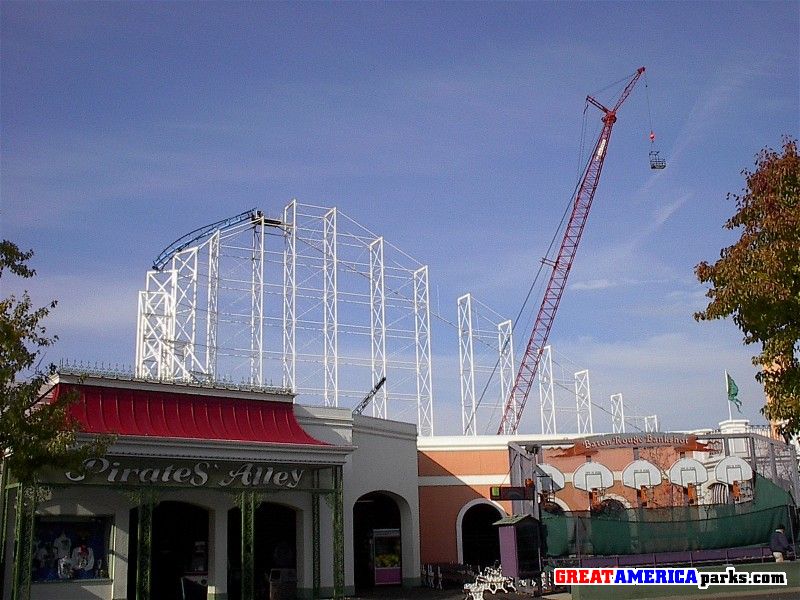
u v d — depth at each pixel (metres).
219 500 31.20
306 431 34.62
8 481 26.50
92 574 27.67
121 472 27.59
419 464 46.19
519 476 38.81
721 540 33.72
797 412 16.27
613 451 43.41
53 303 21.56
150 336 54.69
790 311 16.45
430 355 62.22
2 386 20.34
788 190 16.64
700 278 17.72
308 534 33.28
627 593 29.36
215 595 30.61
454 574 40.91
